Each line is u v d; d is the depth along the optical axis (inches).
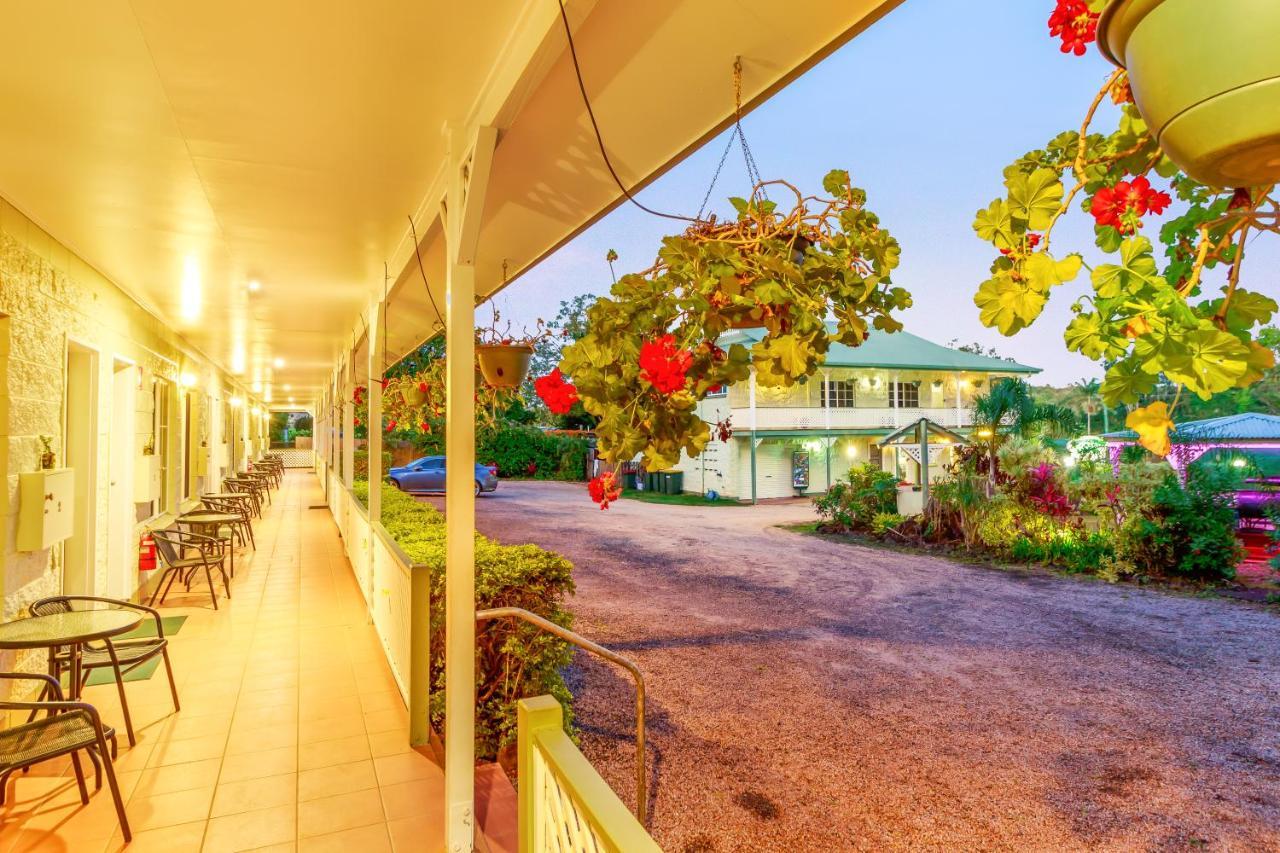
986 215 37.6
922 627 261.7
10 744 99.1
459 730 104.5
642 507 709.3
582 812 54.2
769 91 86.0
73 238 160.6
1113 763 154.8
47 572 162.7
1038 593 320.2
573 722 171.8
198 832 105.4
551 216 132.0
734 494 804.6
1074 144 38.5
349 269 190.1
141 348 252.4
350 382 337.1
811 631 255.3
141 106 93.3
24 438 147.9
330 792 118.2
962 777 147.9
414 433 984.9
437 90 90.0
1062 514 390.3
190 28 74.4
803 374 61.4
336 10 71.8
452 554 105.7
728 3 67.1
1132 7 26.0
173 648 195.9
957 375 942.4
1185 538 345.1
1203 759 157.2
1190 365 31.8
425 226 139.2
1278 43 22.3
